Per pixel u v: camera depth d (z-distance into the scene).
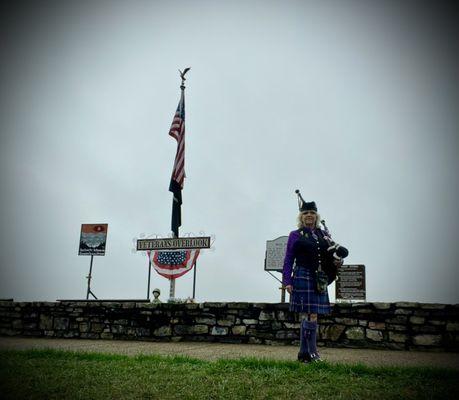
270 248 11.30
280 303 8.04
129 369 4.21
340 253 4.88
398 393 3.26
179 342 8.27
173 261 11.62
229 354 5.99
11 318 9.74
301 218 5.16
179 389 3.44
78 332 9.18
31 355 5.17
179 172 12.66
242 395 3.25
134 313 8.88
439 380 3.71
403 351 6.93
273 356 5.73
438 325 7.14
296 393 3.29
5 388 3.46
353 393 3.27
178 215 12.34
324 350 6.89
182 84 13.59
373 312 7.46
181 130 13.10
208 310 8.43
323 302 4.89
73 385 3.56
